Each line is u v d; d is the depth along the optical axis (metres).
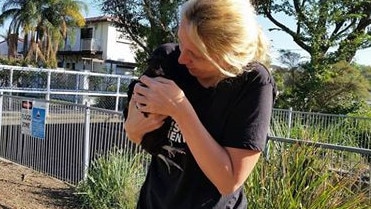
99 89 16.55
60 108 6.62
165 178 1.55
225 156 1.32
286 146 3.63
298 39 17.97
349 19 18.28
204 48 1.27
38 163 6.91
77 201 5.38
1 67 13.53
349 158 3.55
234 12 1.27
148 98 1.32
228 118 1.39
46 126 6.80
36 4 32.75
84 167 6.00
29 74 14.24
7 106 7.55
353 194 3.27
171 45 1.53
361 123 9.47
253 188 3.36
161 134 1.45
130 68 39.53
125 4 19.80
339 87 17.62
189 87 1.45
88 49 39.06
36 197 5.41
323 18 17.58
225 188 1.33
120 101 17.20
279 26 18.62
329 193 3.22
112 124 5.85
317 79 17.36
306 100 17.75
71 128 6.39
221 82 1.40
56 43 33.94
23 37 34.28
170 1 18.28
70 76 15.48
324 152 3.56
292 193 3.33
